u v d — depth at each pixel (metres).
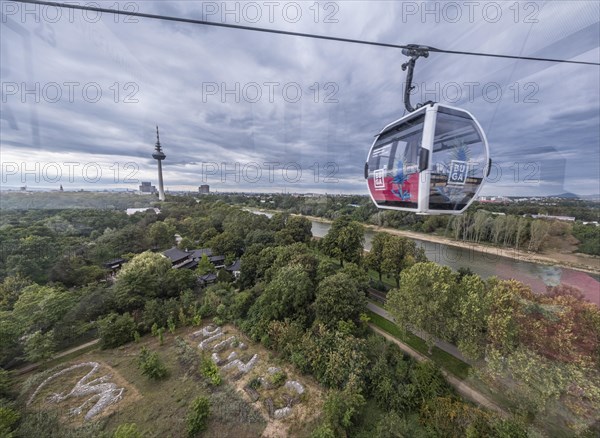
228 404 14.98
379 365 16.03
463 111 5.27
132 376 17.58
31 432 13.30
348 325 19.67
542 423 9.14
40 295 20.28
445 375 15.44
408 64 6.38
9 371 17.19
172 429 13.62
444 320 15.79
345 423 13.28
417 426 13.21
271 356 19.05
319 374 16.50
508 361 10.27
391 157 6.03
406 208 5.76
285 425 13.77
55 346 19.81
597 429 7.46
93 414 14.46
